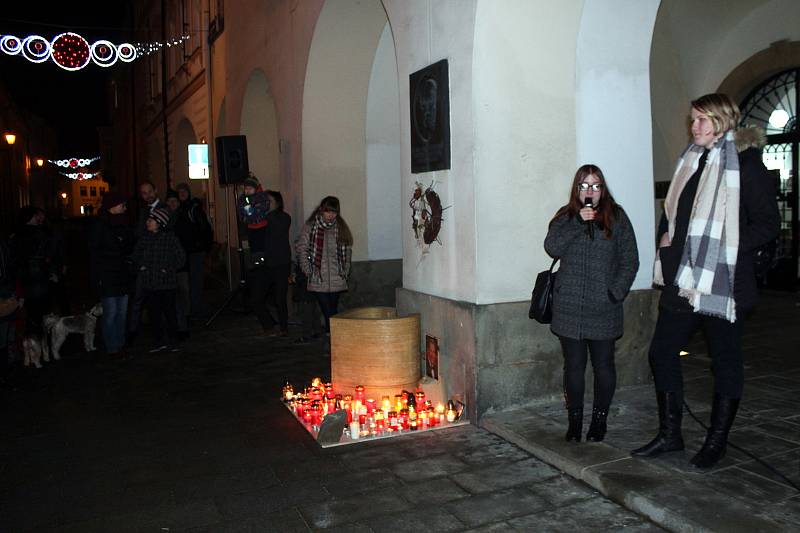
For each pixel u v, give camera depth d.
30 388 6.48
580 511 3.58
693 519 3.24
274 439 4.88
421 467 4.23
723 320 3.72
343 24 8.32
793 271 10.09
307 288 7.76
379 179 9.16
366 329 5.33
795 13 8.89
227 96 14.02
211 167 16.14
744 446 4.14
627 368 5.48
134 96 30.38
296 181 9.34
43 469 4.43
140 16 28.27
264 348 7.96
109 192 7.57
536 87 5.05
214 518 3.65
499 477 4.04
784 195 10.07
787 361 6.23
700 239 3.61
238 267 13.24
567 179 5.20
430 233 5.40
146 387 6.42
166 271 7.79
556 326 4.26
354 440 4.73
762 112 10.05
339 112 8.97
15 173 29.80
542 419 4.80
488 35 4.86
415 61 5.55
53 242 8.24
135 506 3.83
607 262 4.11
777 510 3.30
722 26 9.68
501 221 4.97
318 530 3.47
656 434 4.43
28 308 7.80
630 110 5.44
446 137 5.13
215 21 14.98
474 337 4.89
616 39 5.31
